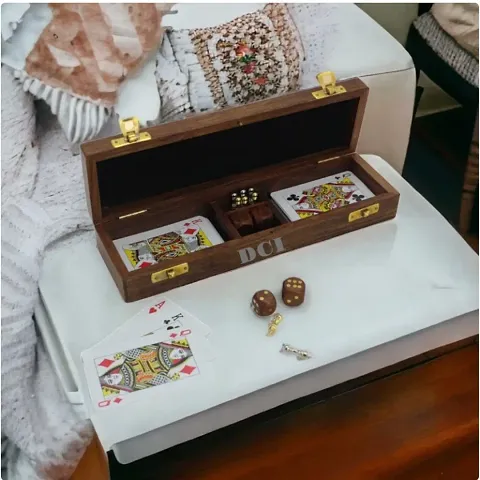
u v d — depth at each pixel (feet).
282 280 4.08
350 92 4.22
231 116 4.01
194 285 4.05
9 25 4.04
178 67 4.50
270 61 4.62
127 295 3.91
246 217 4.41
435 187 6.44
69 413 4.09
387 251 4.27
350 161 4.68
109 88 4.28
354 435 3.95
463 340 4.32
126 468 3.49
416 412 4.08
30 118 4.33
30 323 4.13
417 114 7.14
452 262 4.21
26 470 4.18
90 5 4.15
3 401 4.05
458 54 5.64
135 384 3.54
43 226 4.23
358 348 3.73
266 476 3.76
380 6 6.36
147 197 4.23
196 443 3.77
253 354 3.67
